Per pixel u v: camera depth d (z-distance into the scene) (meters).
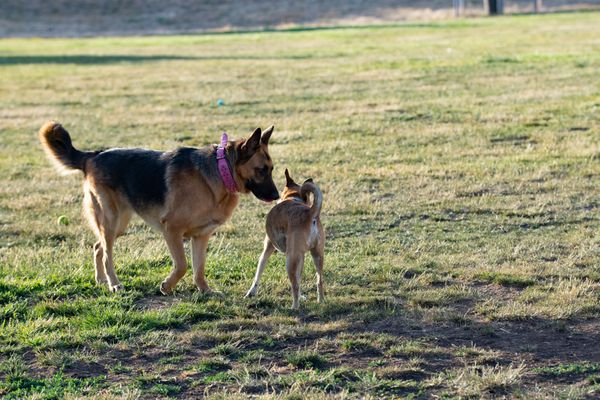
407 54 31.66
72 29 62.19
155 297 8.27
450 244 9.78
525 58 27.92
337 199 11.92
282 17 63.41
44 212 12.00
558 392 5.83
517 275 8.50
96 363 6.58
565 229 10.30
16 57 37.66
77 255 9.68
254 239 10.20
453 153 14.78
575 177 12.77
